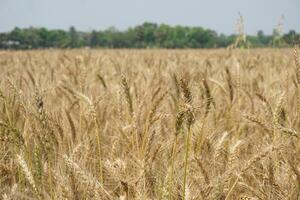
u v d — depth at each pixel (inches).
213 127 221.3
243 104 289.3
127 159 179.5
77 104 251.6
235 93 290.4
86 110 229.1
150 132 189.2
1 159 191.8
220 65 539.2
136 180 154.5
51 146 182.1
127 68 471.8
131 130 195.8
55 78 430.6
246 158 188.2
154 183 167.8
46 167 167.6
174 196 153.3
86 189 140.1
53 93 308.0
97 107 233.1
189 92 144.6
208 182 150.8
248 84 349.4
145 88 287.6
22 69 565.3
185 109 143.7
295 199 158.7
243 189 172.2
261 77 391.2
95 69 476.1
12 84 190.7
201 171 152.6
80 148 193.5
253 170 175.6
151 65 597.6
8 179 183.8
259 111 260.7
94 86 328.8
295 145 194.1
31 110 183.5
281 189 158.4
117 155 193.2
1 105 215.2
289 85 287.0
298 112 216.5
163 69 526.0
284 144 174.9
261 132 223.8
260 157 155.7
